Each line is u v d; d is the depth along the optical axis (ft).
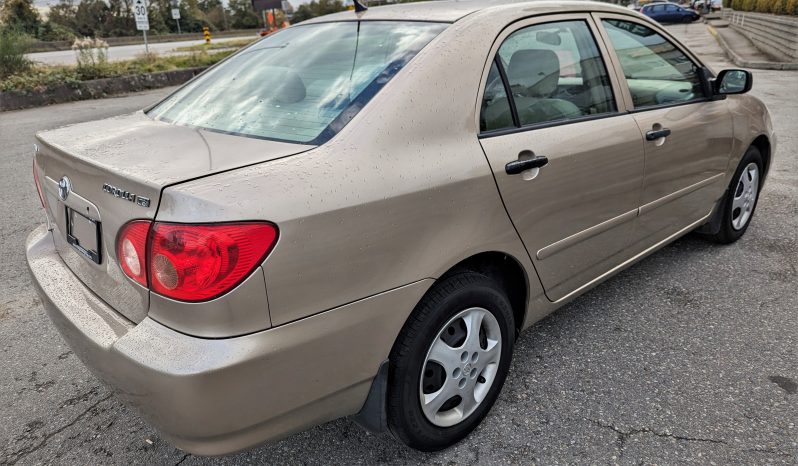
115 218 5.78
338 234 5.65
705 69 11.39
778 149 21.50
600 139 8.52
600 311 10.67
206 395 5.18
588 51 8.96
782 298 10.92
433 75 6.82
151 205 5.36
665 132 9.71
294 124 6.69
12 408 8.45
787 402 8.11
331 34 8.45
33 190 18.80
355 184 5.84
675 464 7.07
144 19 56.70
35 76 41.65
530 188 7.47
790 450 7.23
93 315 6.22
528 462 7.22
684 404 8.13
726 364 9.00
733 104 11.86
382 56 7.28
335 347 5.84
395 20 8.11
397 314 6.26
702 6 153.69
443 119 6.73
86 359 6.14
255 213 5.21
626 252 9.82
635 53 9.85
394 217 6.06
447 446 7.43
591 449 7.38
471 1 8.64
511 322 7.79
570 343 9.70
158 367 5.18
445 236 6.55
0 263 13.35
